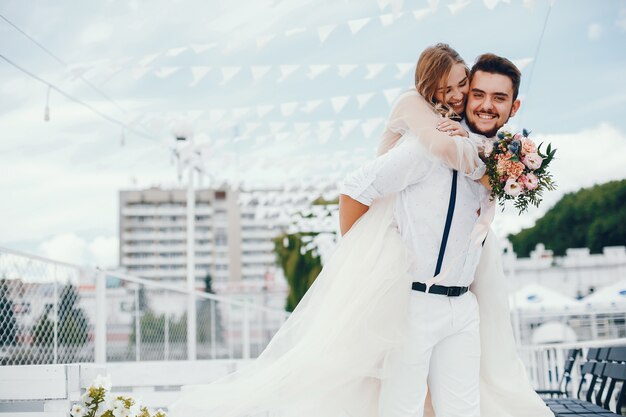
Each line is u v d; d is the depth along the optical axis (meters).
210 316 11.09
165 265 96.69
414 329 3.09
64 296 6.00
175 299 9.44
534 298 14.91
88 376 4.32
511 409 3.37
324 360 3.11
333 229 16.02
